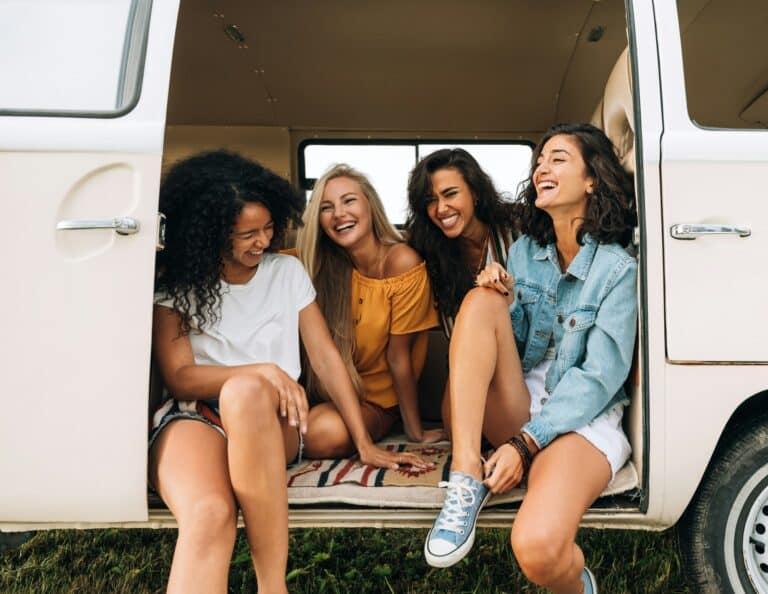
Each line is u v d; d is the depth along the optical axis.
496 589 2.32
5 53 1.91
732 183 1.85
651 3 1.93
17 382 1.78
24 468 1.79
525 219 2.12
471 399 1.85
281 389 1.78
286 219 2.06
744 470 1.88
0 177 1.78
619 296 1.86
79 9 1.94
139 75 1.87
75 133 1.80
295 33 2.74
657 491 1.85
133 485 1.80
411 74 2.97
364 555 2.56
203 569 1.58
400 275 2.31
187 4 2.58
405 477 1.99
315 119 3.21
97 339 1.78
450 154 2.33
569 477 1.75
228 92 3.06
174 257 1.90
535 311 2.07
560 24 2.69
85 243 1.79
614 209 1.92
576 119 3.18
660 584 2.36
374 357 2.39
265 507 1.69
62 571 2.49
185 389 1.86
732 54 2.65
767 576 1.89
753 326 1.83
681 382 1.83
